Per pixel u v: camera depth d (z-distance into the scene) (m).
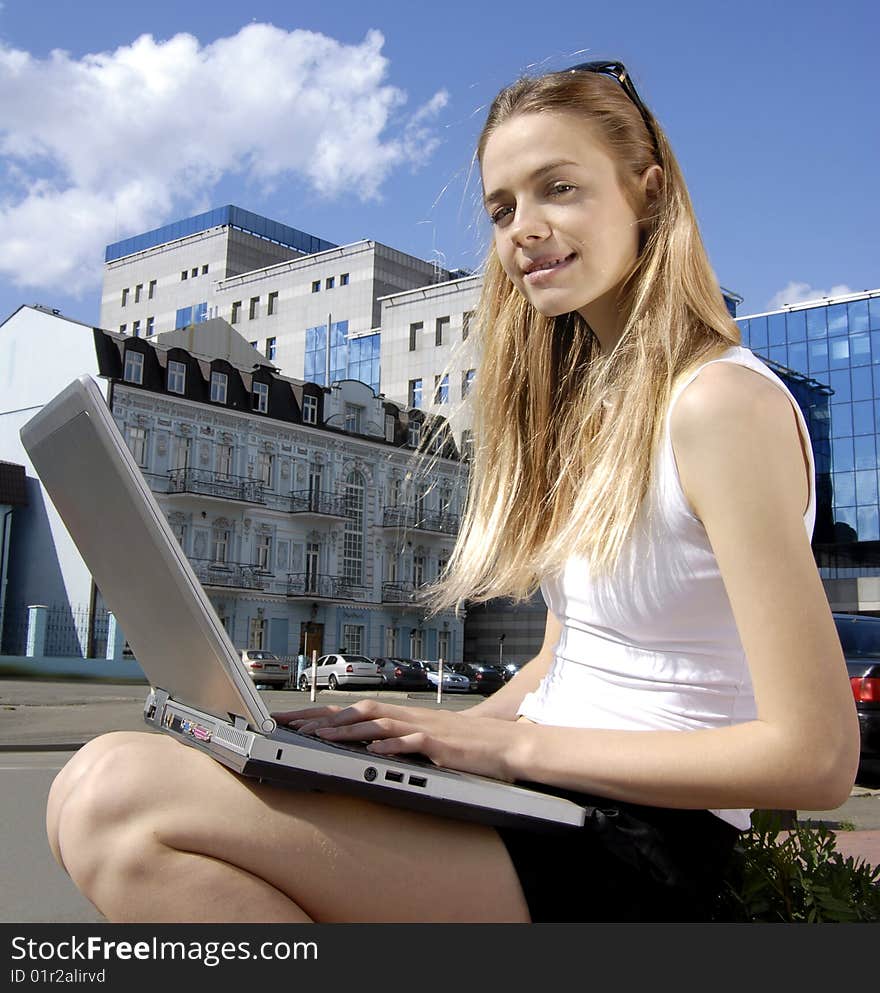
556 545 1.33
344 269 67.12
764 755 1.07
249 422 39.41
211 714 1.18
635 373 1.29
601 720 1.29
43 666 32.34
